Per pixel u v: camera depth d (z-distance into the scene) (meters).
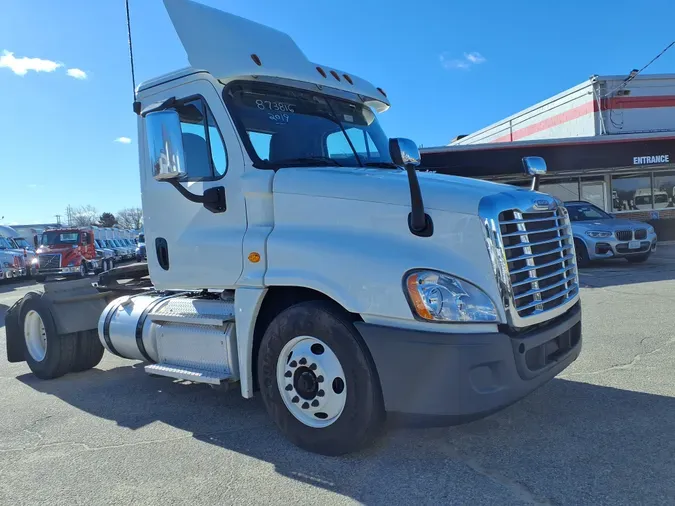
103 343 5.44
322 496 3.15
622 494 2.99
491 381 3.20
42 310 6.04
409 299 3.19
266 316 4.07
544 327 3.54
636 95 21.77
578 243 13.79
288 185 3.88
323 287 3.48
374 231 3.52
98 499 3.27
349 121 4.68
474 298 3.19
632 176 21.25
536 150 18.64
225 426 4.35
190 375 4.29
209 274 4.21
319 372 3.57
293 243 3.69
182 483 3.41
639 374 5.03
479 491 3.10
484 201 3.29
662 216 21.34
